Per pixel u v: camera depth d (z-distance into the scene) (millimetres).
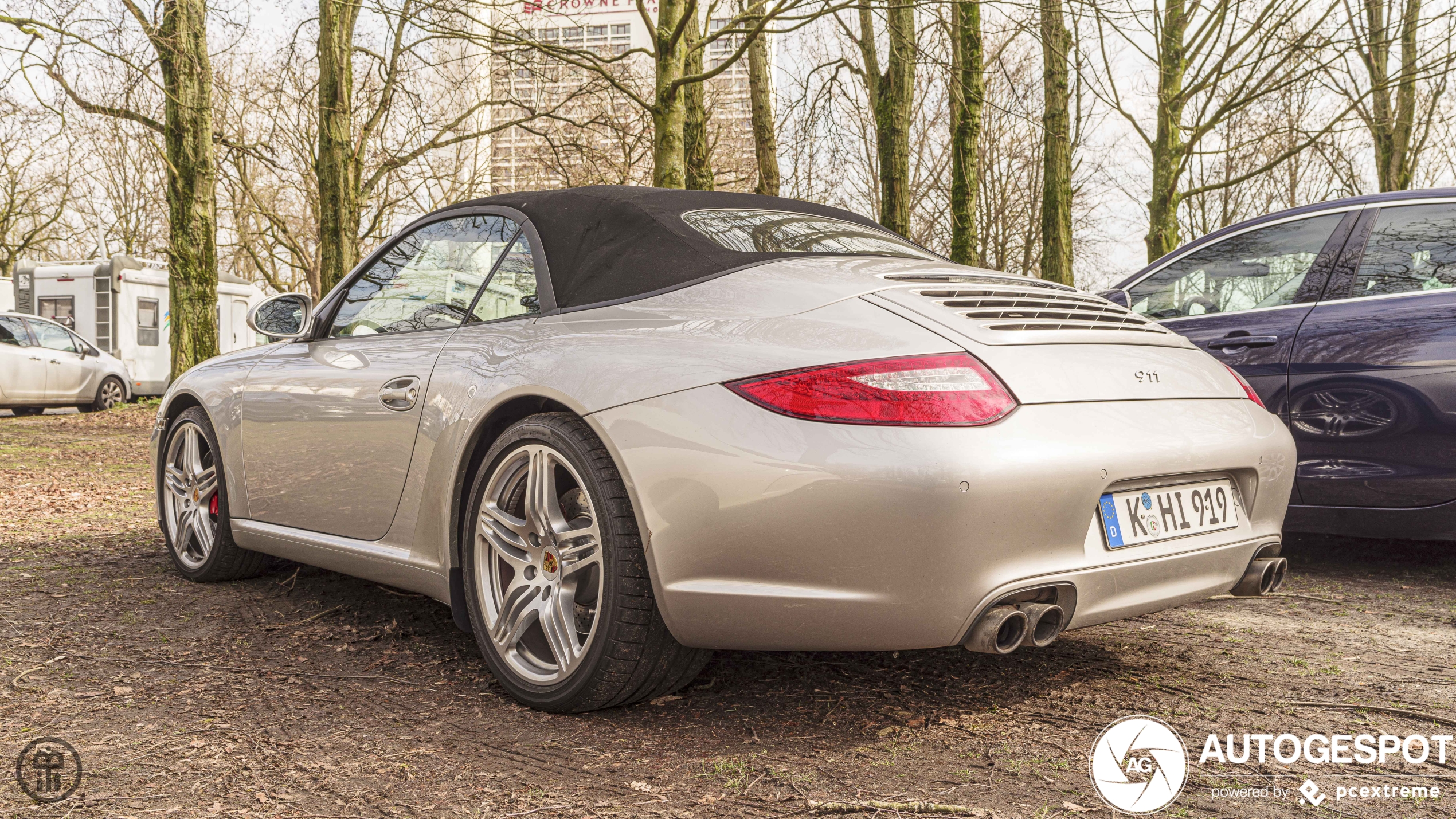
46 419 15375
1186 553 2361
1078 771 2098
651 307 2549
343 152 15867
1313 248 4281
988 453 2033
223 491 3754
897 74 13773
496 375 2645
